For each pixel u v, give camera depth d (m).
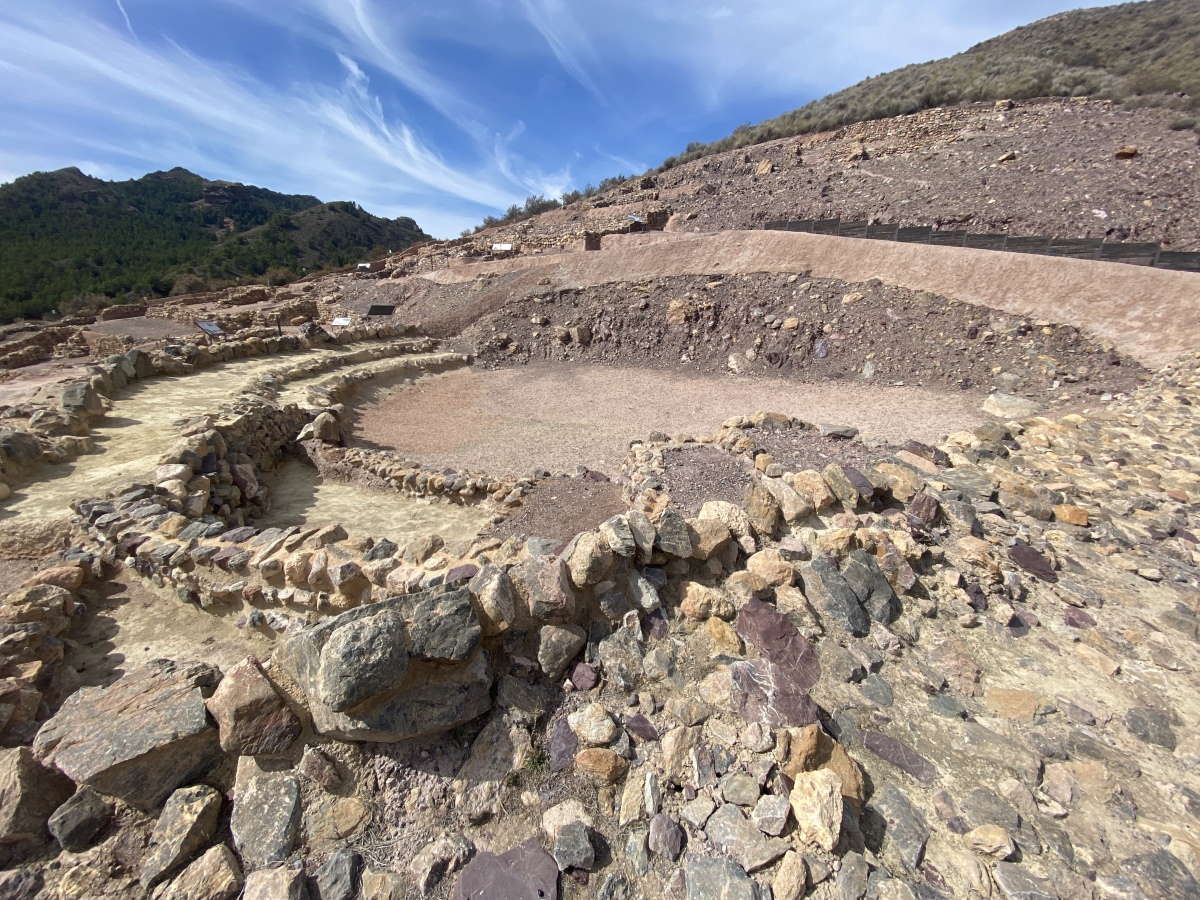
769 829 3.58
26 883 3.29
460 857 3.55
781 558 5.73
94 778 3.48
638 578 5.13
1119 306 15.34
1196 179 20.83
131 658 5.28
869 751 4.33
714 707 4.39
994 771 4.20
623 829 3.76
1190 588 6.26
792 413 14.91
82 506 7.04
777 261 22.22
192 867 3.37
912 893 3.29
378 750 3.97
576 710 4.37
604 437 14.05
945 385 15.77
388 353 21.17
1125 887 3.41
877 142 35.34
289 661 4.08
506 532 8.07
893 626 5.51
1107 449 9.96
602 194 49.44
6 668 4.70
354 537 6.46
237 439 10.47
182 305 30.94
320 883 3.38
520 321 24.55
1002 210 22.36
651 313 22.61
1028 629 5.69
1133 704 4.85
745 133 50.00
